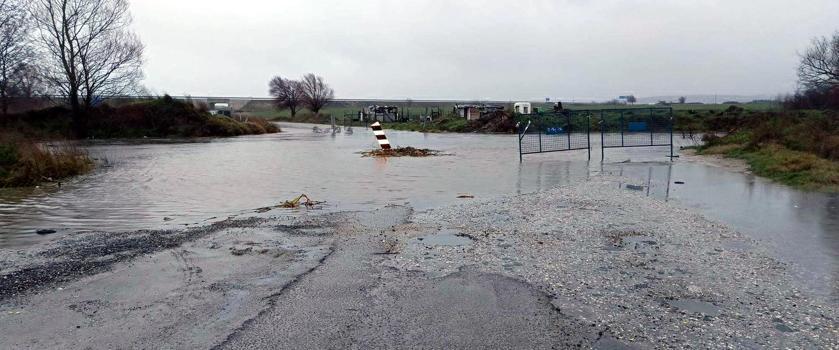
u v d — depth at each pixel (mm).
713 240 6957
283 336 4027
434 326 4215
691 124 37969
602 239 7020
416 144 30344
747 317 4402
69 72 39156
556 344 3904
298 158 21391
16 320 4320
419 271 5645
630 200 10148
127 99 46438
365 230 7672
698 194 10773
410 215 8883
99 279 5359
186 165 18609
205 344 3891
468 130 46781
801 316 4422
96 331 4109
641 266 5809
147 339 3973
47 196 11508
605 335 4062
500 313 4477
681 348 3852
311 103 97438
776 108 36000
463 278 5398
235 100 107438
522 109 49000
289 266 5824
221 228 7840
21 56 33438
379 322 4289
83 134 40062
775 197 10258
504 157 21078
